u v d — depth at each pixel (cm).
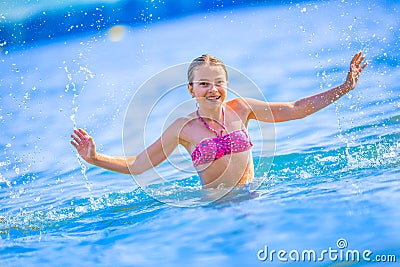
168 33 2528
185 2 2828
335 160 1051
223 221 804
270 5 2700
